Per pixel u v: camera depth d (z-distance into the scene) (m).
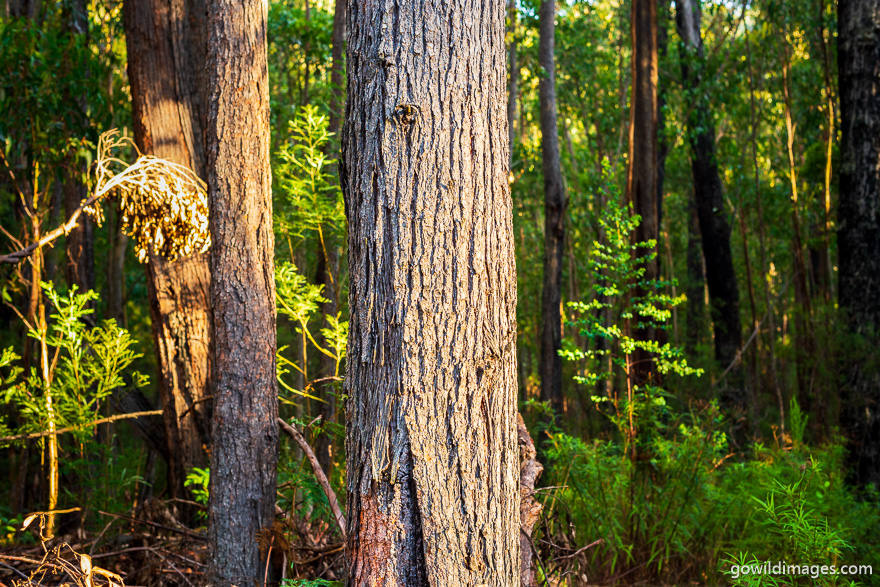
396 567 1.78
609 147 17.66
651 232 7.03
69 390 4.90
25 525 2.94
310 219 4.53
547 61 10.22
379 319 1.85
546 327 9.94
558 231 10.05
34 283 5.33
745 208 14.57
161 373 5.00
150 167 3.69
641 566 4.90
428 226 1.83
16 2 8.41
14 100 6.66
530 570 3.30
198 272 5.03
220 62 3.23
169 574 3.62
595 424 9.38
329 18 12.55
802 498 4.00
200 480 4.41
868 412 6.76
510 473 1.92
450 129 1.86
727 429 6.94
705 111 12.17
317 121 4.52
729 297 12.48
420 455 1.79
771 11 11.46
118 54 9.15
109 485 4.47
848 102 7.15
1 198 9.41
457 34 1.88
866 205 6.98
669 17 13.55
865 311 6.95
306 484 3.52
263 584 3.11
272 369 3.31
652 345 5.53
